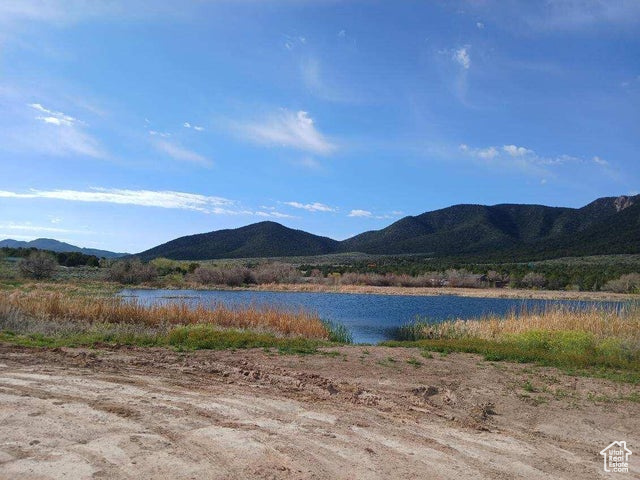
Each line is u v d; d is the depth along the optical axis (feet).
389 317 104.68
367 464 16.88
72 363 29.86
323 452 17.60
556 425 24.29
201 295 154.71
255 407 22.70
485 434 22.02
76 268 226.17
